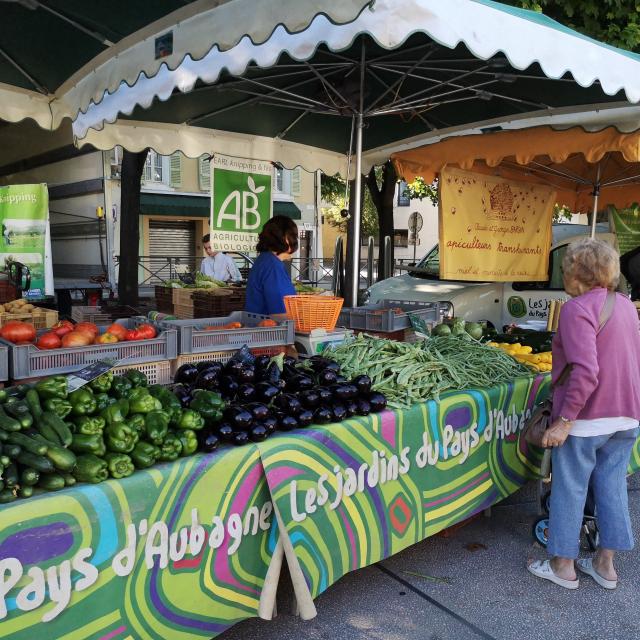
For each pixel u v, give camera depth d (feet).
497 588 10.57
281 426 8.53
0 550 5.80
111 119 12.14
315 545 8.50
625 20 24.64
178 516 7.18
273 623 9.39
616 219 26.55
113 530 6.59
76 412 7.17
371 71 14.62
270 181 20.29
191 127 18.35
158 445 7.16
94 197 55.47
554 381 10.18
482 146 16.93
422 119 18.62
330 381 9.71
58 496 6.24
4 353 8.34
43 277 27.02
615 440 10.21
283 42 8.68
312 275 70.74
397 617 9.64
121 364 9.39
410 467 9.99
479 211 19.16
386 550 9.65
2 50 12.94
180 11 10.09
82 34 11.78
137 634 6.90
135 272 24.81
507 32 8.72
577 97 15.52
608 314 9.70
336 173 22.07
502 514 13.65
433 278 28.09
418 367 11.01
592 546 11.66
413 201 105.29
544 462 11.68
